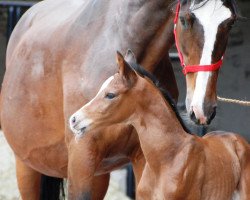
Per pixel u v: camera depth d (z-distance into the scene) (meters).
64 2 10.43
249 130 16.34
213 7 8.17
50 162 9.77
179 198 8.34
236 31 17.03
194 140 8.48
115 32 8.96
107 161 9.04
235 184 8.78
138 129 8.48
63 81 9.18
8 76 10.29
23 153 10.10
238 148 8.88
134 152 8.96
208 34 8.14
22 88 9.89
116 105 8.32
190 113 8.19
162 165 8.43
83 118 8.32
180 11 8.32
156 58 8.95
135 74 8.36
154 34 8.83
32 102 9.73
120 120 8.40
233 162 8.77
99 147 8.69
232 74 16.94
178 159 8.37
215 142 8.77
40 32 9.91
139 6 8.82
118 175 14.33
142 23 8.80
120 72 8.33
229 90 16.91
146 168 8.59
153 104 8.41
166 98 8.57
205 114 8.11
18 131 10.02
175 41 8.64
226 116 16.47
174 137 8.43
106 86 8.35
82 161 8.66
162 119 8.43
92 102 8.36
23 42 10.16
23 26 10.83
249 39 16.97
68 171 8.91
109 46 8.93
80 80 8.98
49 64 9.48
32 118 9.73
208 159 8.50
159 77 9.23
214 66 8.20
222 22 8.15
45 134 9.62
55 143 9.56
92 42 9.07
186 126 8.68
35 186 10.73
